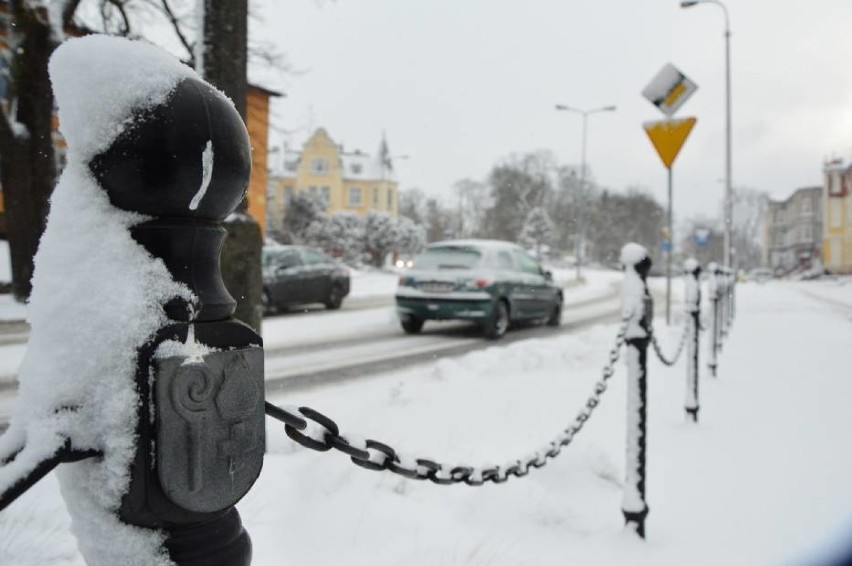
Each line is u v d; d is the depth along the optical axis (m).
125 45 1.08
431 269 12.34
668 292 13.16
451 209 102.88
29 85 13.37
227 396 1.10
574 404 5.55
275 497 3.22
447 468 2.21
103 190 1.07
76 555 2.53
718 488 3.77
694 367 5.34
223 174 1.10
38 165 13.71
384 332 13.02
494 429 4.56
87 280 1.03
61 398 1.00
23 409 1.00
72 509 1.05
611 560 2.87
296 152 84.56
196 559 1.08
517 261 13.38
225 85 4.00
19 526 2.69
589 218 98.50
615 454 4.27
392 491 3.32
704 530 3.21
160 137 1.04
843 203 70.56
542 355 7.51
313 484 3.32
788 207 105.12
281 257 16.47
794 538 3.10
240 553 1.15
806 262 90.00
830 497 3.61
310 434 1.55
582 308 20.95
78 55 1.06
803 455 4.37
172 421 1.02
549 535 3.09
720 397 6.29
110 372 1.01
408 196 106.38
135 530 1.04
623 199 107.81
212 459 1.07
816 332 12.25
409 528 2.94
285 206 55.50
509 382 6.34
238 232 4.07
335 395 6.81
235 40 4.03
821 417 5.41
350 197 84.38
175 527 1.07
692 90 9.43
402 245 54.62
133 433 1.00
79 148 1.06
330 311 17.28
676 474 4.01
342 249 51.97
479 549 2.80
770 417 5.44
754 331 12.54
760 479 3.92
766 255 110.75
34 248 14.07
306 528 2.90
